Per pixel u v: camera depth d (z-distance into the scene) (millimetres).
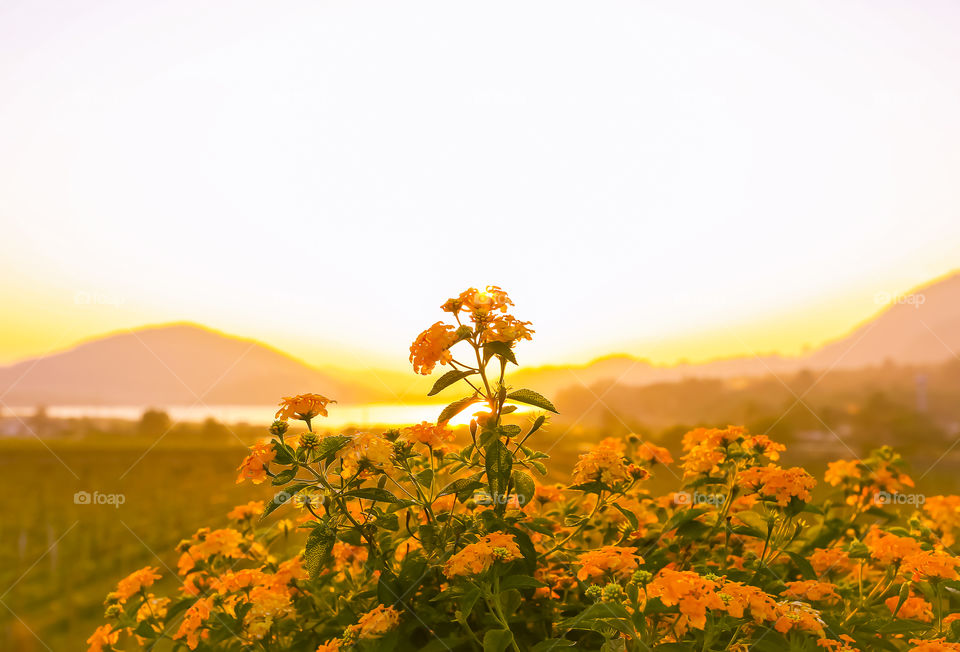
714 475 2543
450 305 2041
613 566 1786
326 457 1972
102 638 2316
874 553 2086
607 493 2340
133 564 7984
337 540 2039
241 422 29750
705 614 1545
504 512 2123
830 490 2936
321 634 2117
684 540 2398
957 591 1991
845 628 1856
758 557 2369
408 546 2293
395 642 1772
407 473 2078
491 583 1812
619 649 1567
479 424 2045
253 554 2664
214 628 2057
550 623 2041
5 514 12383
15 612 6000
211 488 12305
